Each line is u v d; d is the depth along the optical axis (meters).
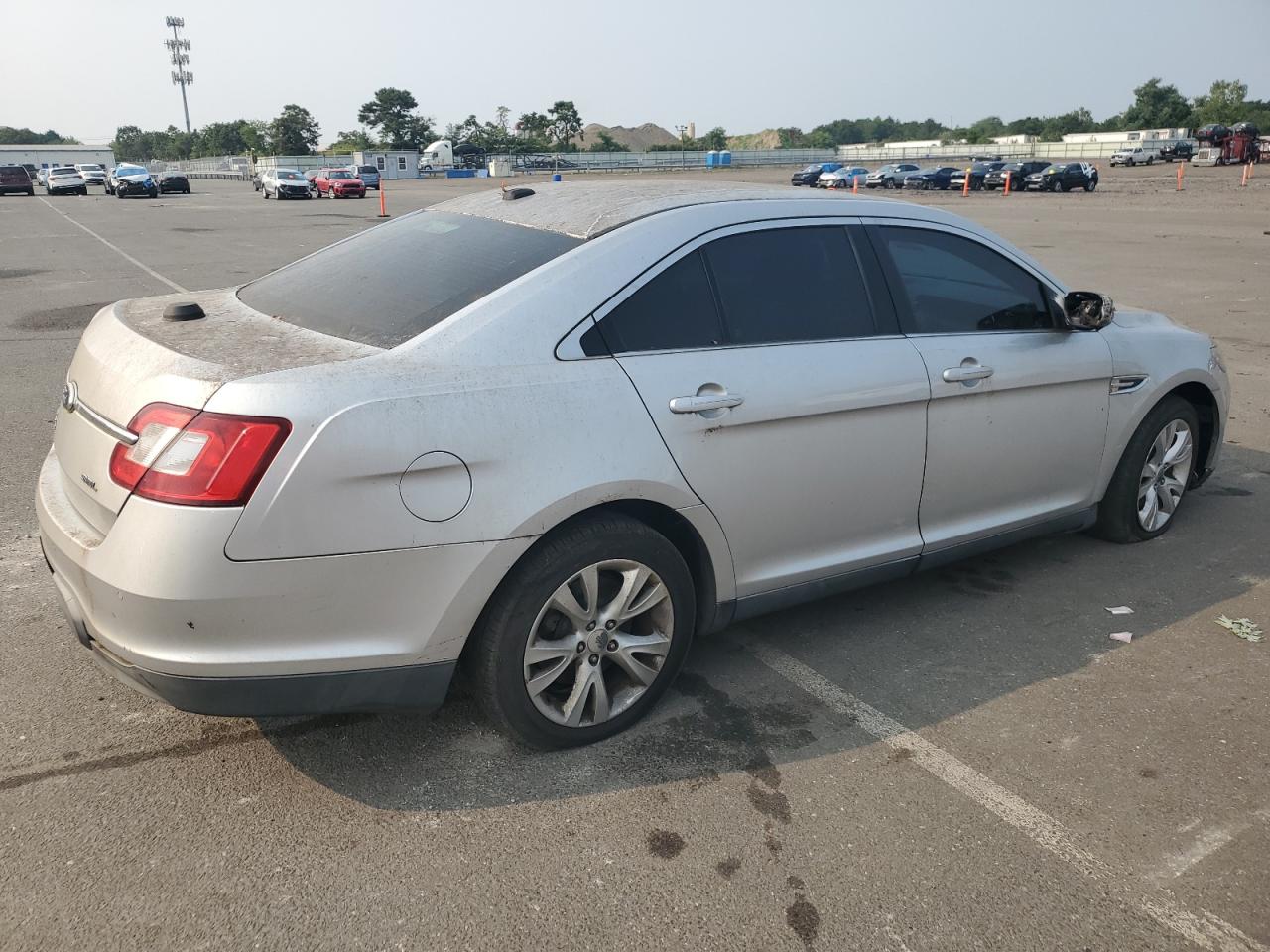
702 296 3.26
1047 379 4.11
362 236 3.98
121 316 3.29
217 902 2.48
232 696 2.59
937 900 2.54
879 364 3.56
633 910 2.49
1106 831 2.82
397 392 2.65
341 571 2.60
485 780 2.99
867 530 3.70
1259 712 3.45
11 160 92.12
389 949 2.36
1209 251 18.44
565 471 2.85
